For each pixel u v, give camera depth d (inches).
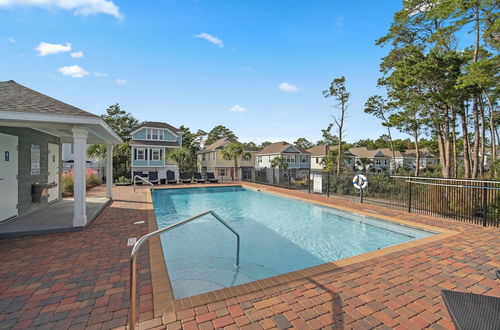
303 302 107.9
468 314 71.7
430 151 1432.1
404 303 108.1
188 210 419.2
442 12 454.3
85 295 112.7
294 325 92.0
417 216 295.9
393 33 589.9
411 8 542.9
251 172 894.4
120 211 311.6
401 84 530.0
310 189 570.9
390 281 128.6
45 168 328.8
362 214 319.6
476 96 486.3
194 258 206.2
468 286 124.6
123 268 142.6
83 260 154.5
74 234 211.9
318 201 420.8
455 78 466.3
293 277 131.7
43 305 104.3
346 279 130.5
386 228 286.0
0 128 232.4
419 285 125.0
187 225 315.0
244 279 167.0
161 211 410.3
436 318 97.4
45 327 90.0
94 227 235.0
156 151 949.8
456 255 166.4
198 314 98.3
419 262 154.2
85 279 128.6
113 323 92.7
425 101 539.2
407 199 360.8
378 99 881.5
